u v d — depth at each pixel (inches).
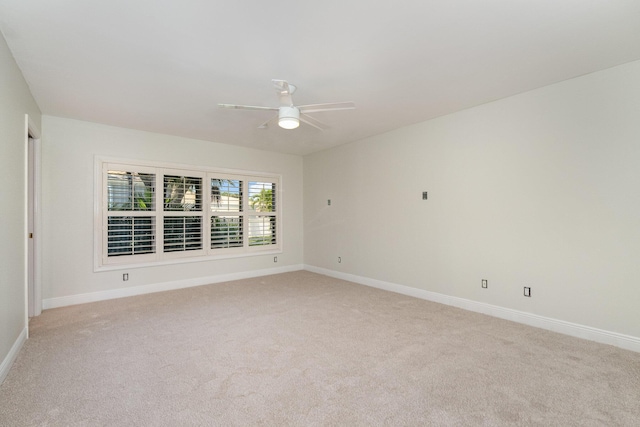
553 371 93.1
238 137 202.4
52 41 92.1
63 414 73.5
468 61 105.6
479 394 81.7
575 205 119.3
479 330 125.9
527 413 73.9
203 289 195.3
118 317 142.6
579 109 117.9
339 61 105.0
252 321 137.0
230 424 70.3
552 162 125.0
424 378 89.5
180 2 75.0
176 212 198.8
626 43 95.1
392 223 189.3
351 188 217.6
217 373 92.6
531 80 121.0
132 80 118.5
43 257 156.7
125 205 181.5
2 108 90.7
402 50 98.3
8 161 96.8
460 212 155.4
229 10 78.2
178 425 70.0
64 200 162.7
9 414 73.4
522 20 83.4
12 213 101.5
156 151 191.8
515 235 135.9
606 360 99.7
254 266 234.7
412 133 177.0
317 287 200.1
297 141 214.1
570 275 120.9
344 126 179.8
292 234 257.0
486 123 144.9
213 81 119.5
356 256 214.1
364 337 119.2
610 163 111.3
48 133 158.7
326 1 75.0
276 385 86.1
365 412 74.4
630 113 107.1
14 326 102.2
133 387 85.0
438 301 165.5
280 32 88.2
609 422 70.7
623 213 109.0
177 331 125.5
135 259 183.3
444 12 79.8
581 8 78.6
